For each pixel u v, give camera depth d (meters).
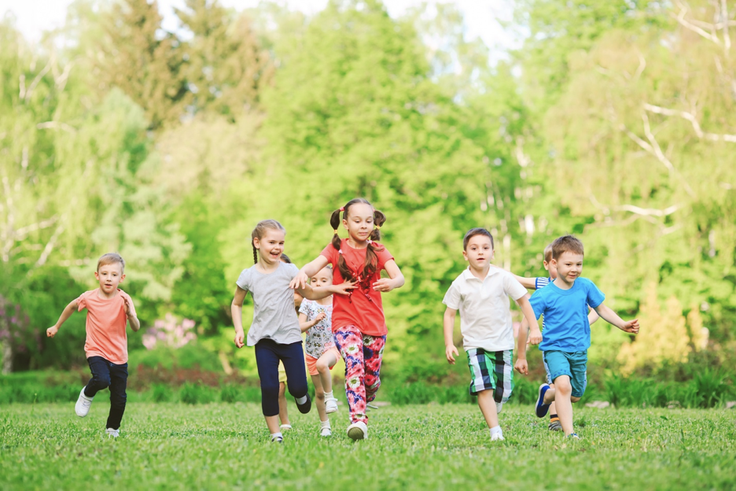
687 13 26.20
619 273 25.86
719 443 5.68
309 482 4.20
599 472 4.40
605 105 26.06
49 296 32.19
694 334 21.69
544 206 31.38
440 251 25.67
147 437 6.66
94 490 4.13
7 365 32.91
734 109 24.36
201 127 42.81
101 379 6.71
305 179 27.61
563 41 32.66
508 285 6.29
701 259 27.25
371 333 6.16
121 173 34.19
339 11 30.88
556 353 6.47
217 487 4.12
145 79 50.31
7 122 31.00
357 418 5.91
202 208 39.19
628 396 12.04
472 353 6.24
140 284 34.50
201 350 26.75
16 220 30.89
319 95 27.95
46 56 36.06
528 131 35.88
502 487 4.04
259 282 6.21
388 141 27.06
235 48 52.69
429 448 5.48
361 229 6.12
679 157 25.39
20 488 4.17
